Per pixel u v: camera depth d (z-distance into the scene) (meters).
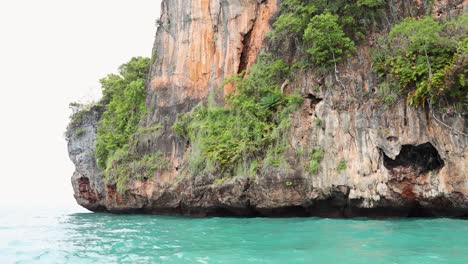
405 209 18.17
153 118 29.73
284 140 20.50
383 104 18.47
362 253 10.51
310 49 20.80
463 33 17.44
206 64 28.14
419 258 9.72
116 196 30.16
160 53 31.16
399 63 18.16
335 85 20.06
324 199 19.25
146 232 17.34
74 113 37.16
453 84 16.31
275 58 23.83
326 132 19.56
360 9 20.84
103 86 37.22
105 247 13.83
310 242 12.45
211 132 24.39
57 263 11.39
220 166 22.31
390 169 17.94
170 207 26.17
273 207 20.11
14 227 22.91
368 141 18.50
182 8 30.02
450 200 16.67
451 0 19.58
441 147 16.78
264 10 26.36
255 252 11.26
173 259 10.84
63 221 26.73
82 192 35.69
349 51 20.27
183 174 24.81
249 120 22.52
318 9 21.50
